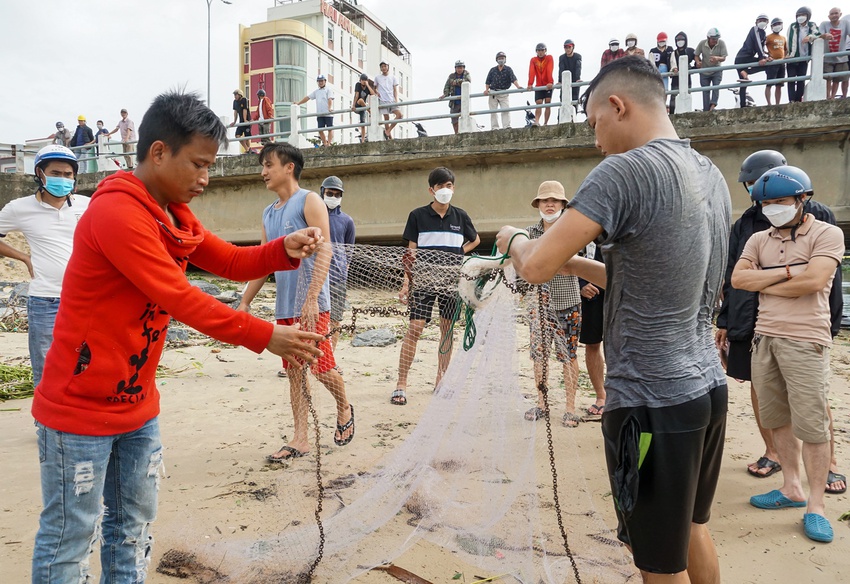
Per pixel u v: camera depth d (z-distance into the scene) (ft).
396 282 11.30
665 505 6.49
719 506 11.74
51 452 6.45
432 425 10.43
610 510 11.21
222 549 9.41
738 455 14.30
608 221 6.11
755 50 37.52
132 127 62.80
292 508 10.96
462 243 19.67
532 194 43.42
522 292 8.85
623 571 9.00
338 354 24.49
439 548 9.68
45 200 13.15
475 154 43.14
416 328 17.28
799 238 11.14
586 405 17.78
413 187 46.83
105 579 7.30
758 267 11.74
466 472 10.14
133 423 6.79
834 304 11.36
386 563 9.15
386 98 50.44
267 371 22.29
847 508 11.59
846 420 17.06
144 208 6.37
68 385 6.39
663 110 6.82
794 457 11.62
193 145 6.53
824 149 36.27
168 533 10.00
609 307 6.77
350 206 48.52
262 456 13.65
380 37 192.03
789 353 10.95
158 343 6.92
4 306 34.01
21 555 9.33
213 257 8.12
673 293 6.34
